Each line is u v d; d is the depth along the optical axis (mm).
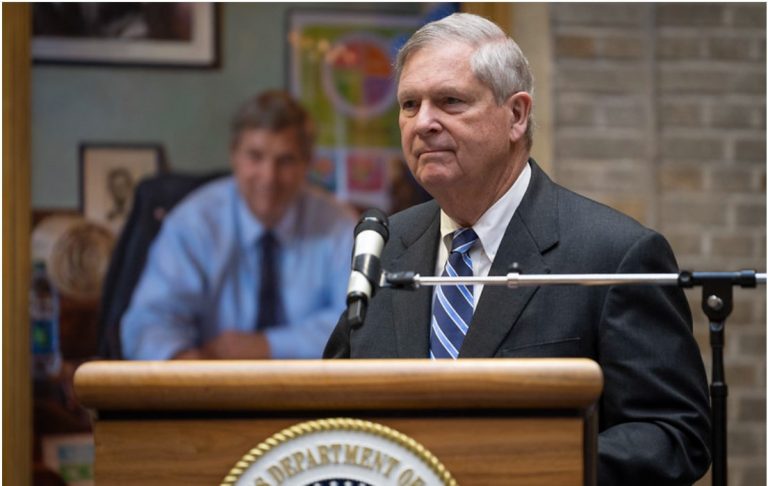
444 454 3783
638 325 5121
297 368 3756
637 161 10422
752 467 10359
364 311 4441
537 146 10336
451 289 5414
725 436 4816
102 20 10750
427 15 10859
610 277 4594
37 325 10500
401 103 5383
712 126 10484
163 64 10812
